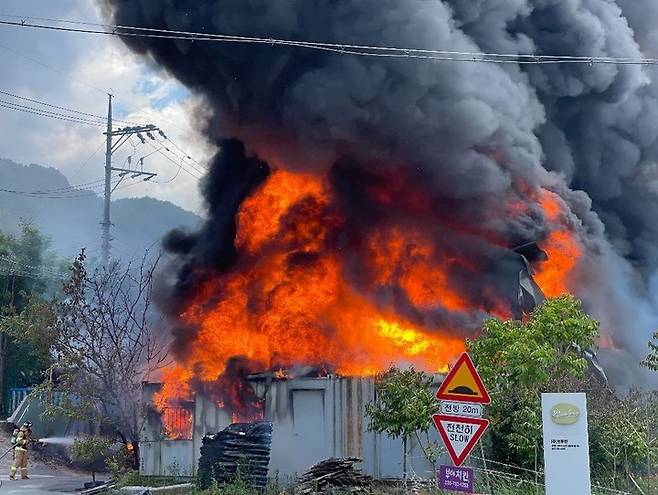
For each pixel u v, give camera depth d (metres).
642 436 13.72
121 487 16.38
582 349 14.24
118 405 18.73
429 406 13.25
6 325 21.03
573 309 13.98
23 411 27.41
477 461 14.65
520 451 13.72
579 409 10.03
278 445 16.78
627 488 13.22
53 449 24.23
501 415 14.06
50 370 20.05
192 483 16.25
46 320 19.45
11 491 17.77
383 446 16.05
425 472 15.12
